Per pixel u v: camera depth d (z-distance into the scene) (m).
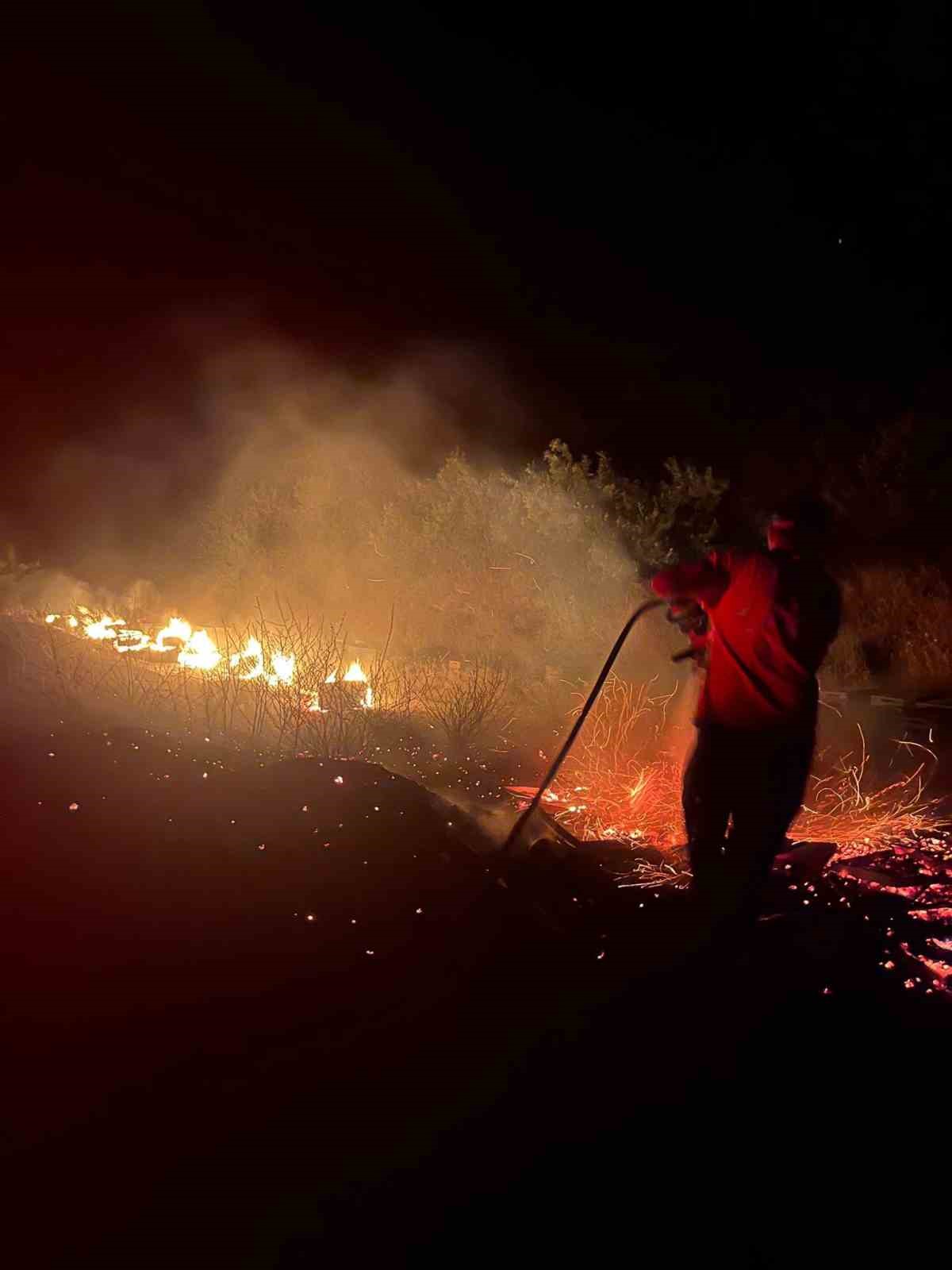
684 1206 3.25
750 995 4.37
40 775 4.70
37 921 3.82
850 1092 3.83
